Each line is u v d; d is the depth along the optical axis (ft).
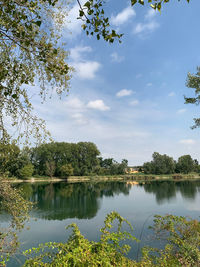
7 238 11.66
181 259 11.03
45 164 191.21
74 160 204.44
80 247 8.22
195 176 222.89
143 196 82.84
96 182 174.81
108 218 10.18
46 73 10.75
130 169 277.44
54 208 59.57
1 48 9.95
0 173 12.97
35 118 10.68
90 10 6.95
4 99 9.65
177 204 61.31
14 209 13.41
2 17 7.57
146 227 31.01
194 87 29.63
